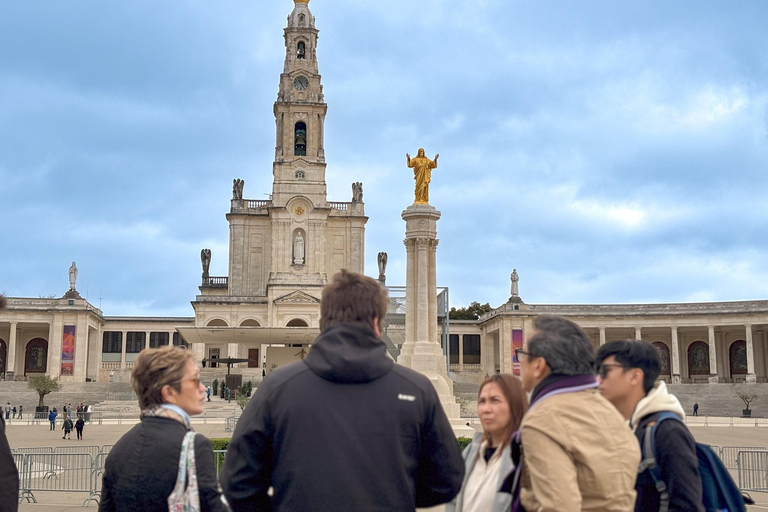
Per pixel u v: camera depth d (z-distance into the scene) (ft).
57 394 242.78
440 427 16.69
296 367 16.55
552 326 17.98
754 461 91.50
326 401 15.80
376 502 15.38
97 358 310.86
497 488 18.39
